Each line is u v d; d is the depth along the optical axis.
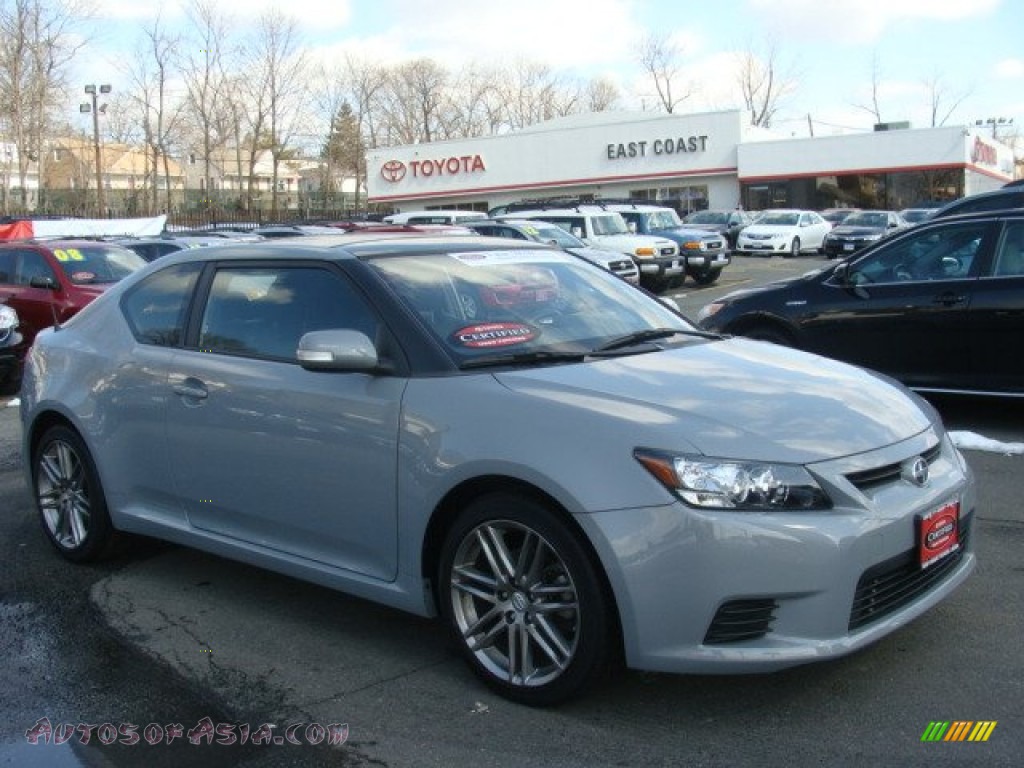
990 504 5.73
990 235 7.51
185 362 4.58
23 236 21.92
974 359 7.54
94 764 3.32
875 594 3.33
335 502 3.97
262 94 50.88
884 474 3.41
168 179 44.62
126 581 5.00
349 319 4.11
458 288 4.27
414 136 67.88
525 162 49.53
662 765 3.15
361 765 3.25
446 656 4.02
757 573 3.14
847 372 4.13
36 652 4.19
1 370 10.52
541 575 3.48
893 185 42.22
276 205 52.94
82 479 5.21
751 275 26.19
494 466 3.45
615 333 4.35
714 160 45.44
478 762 3.22
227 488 4.39
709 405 3.47
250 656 4.09
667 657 3.20
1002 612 4.19
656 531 3.17
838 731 3.30
